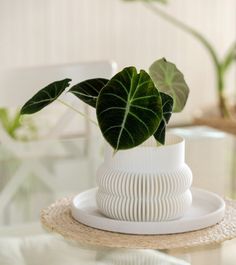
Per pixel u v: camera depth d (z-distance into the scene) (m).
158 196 1.33
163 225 1.33
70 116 2.46
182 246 1.28
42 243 1.38
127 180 1.32
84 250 1.32
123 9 4.36
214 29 4.73
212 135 2.51
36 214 1.60
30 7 4.07
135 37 4.45
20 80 2.45
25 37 4.09
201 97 4.73
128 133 1.18
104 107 1.19
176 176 1.33
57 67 2.46
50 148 2.27
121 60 4.43
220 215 1.42
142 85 1.21
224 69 4.02
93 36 4.30
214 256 1.29
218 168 2.01
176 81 1.45
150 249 1.28
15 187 1.85
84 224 1.41
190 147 2.29
